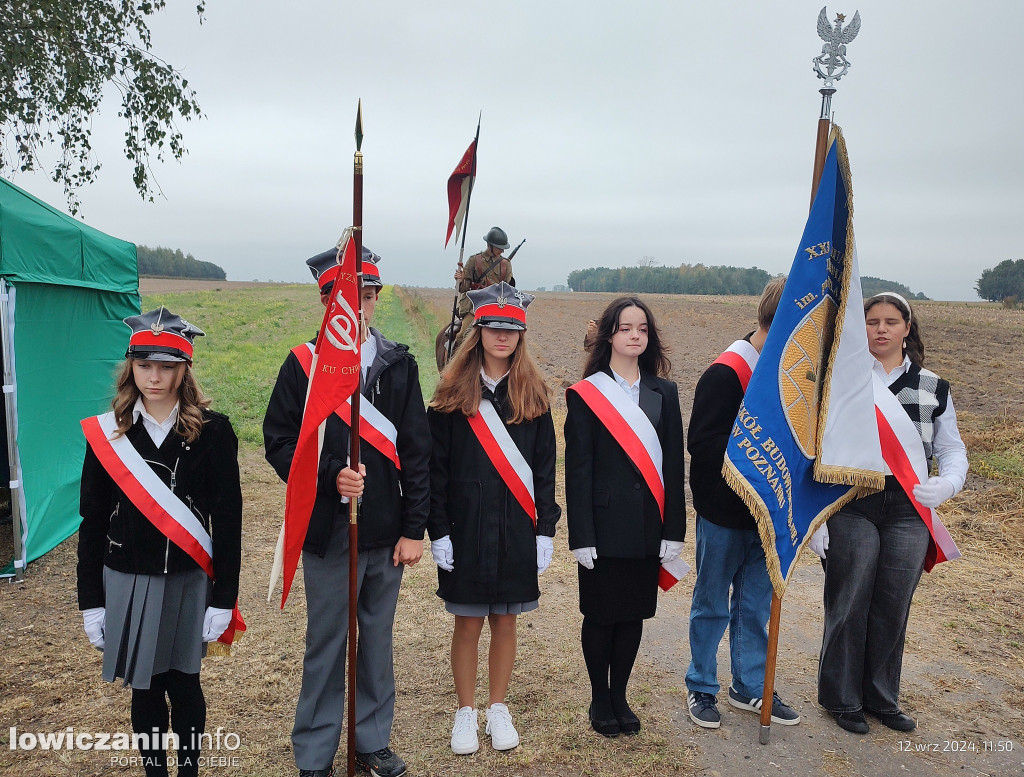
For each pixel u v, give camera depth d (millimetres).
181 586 2562
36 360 5355
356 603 2781
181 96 10336
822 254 3088
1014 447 8422
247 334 22938
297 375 2908
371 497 2914
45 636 4215
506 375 3229
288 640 4207
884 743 3324
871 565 3334
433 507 3146
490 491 3127
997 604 4828
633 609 3246
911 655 4152
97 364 6355
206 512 2613
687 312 42562
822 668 3486
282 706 3541
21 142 9602
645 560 3258
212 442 2588
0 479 6074
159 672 2543
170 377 2525
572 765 3123
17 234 5062
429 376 13141
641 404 3297
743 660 3590
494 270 7168
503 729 3234
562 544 6043
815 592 5160
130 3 9961
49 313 5539
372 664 3029
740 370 3371
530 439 3223
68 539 5793
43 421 5449
